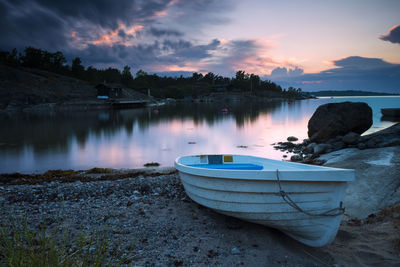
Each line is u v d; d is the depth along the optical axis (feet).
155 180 23.63
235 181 12.63
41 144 59.57
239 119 122.72
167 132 79.87
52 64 396.16
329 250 12.09
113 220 14.47
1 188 21.61
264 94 529.04
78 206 16.89
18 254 8.15
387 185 19.54
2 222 13.79
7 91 232.94
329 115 50.49
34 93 243.40
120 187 21.24
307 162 35.19
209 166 18.22
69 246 11.10
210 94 465.06
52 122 113.50
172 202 17.76
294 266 10.39
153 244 11.75
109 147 55.98
